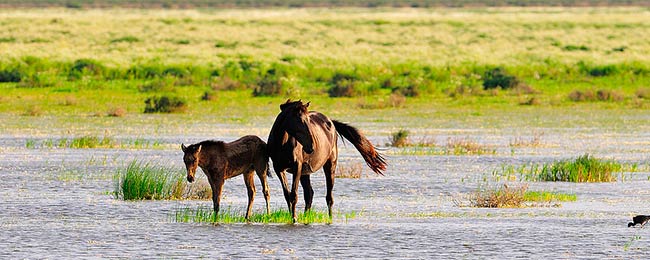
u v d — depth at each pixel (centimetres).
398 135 12350
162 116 16850
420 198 7544
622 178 8944
